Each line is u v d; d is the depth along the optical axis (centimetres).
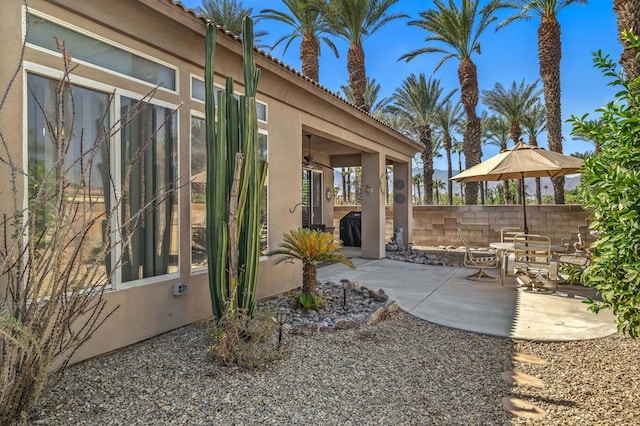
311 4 1423
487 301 642
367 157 1105
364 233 1113
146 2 409
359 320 508
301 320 501
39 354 254
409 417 288
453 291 712
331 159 1420
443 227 1505
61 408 285
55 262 267
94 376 339
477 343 450
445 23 1620
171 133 468
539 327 507
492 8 1579
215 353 370
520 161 762
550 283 740
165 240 457
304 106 722
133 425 266
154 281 440
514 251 741
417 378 354
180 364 365
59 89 289
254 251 423
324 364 377
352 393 322
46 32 348
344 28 1562
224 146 406
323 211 1372
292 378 344
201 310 504
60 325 273
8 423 251
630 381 348
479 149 1759
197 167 506
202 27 472
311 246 538
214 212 412
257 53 557
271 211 637
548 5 1568
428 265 1013
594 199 336
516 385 343
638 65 839
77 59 371
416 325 517
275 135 650
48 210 346
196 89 505
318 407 298
